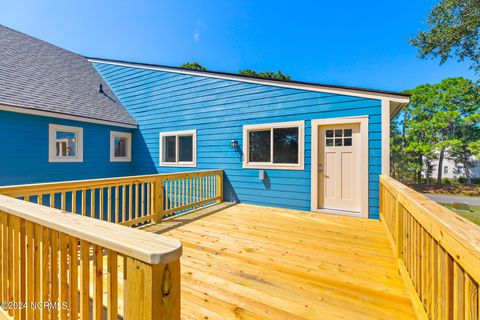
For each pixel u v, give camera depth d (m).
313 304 1.88
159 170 7.29
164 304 0.75
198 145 6.54
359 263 2.62
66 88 6.89
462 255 0.90
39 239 1.32
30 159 5.36
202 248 3.02
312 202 4.98
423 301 1.56
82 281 1.05
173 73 7.03
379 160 4.39
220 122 6.18
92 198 3.20
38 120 5.51
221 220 4.36
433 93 17.42
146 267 0.75
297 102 5.15
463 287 0.95
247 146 5.77
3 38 6.84
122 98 8.24
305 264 2.58
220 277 2.29
